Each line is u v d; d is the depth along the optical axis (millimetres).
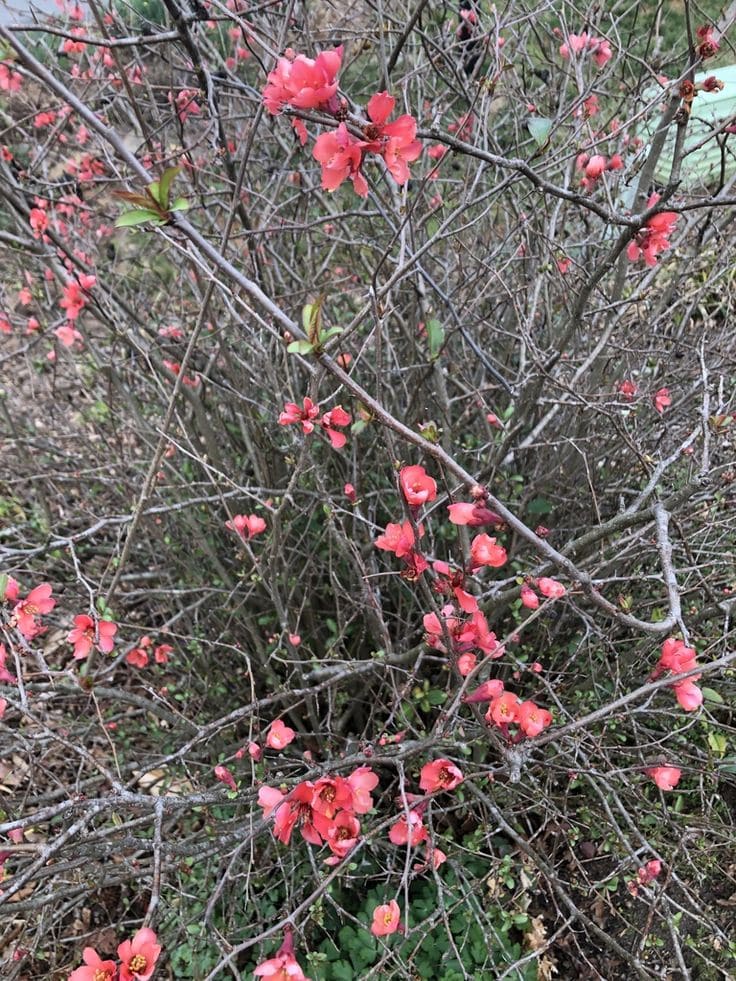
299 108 1103
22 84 2775
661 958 1861
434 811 1794
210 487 2389
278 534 1699
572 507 2275
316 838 1209
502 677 2223
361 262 2410
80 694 1871
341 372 1027
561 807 2057
